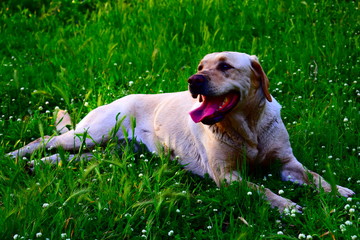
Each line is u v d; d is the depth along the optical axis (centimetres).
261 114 568
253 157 575
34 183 520
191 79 525
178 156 633
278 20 1042
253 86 551
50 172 581
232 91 540
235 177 570
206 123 532
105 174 547
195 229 494
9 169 606
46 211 489
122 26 1106
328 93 782
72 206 495
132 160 612
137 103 694
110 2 1263
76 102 842
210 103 545
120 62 935
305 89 816
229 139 569
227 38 998
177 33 1006
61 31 1096
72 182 521
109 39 1024
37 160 611
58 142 679
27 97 840
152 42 995
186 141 629
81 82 884
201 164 616
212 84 524
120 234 475
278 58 903
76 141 673
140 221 488
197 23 1053
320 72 845
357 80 818
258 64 552
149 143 666
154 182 570
